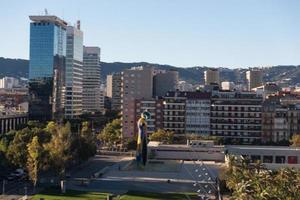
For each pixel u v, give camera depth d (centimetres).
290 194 19125
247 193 19250
